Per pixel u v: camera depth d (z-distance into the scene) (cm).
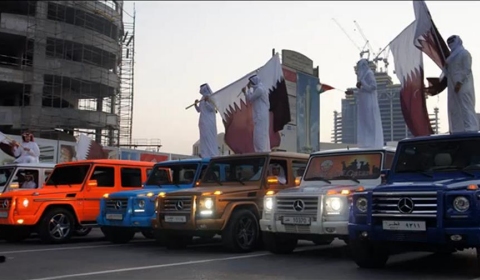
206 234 1054
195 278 733
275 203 956
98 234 1588
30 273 795
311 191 928
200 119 1909
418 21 1312
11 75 3688
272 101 1950
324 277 732
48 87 3931
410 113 1421
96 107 4409
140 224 1148
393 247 752
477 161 785
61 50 4044
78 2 4062
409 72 1423
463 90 1222
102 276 759
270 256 978
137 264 880
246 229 1048
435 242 684
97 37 4106
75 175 1351
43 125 3694
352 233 769
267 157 1120
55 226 1269
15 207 1220
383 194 734
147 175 1427
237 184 1110
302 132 4450
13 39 3878
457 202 675
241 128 1942
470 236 657
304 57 4628
